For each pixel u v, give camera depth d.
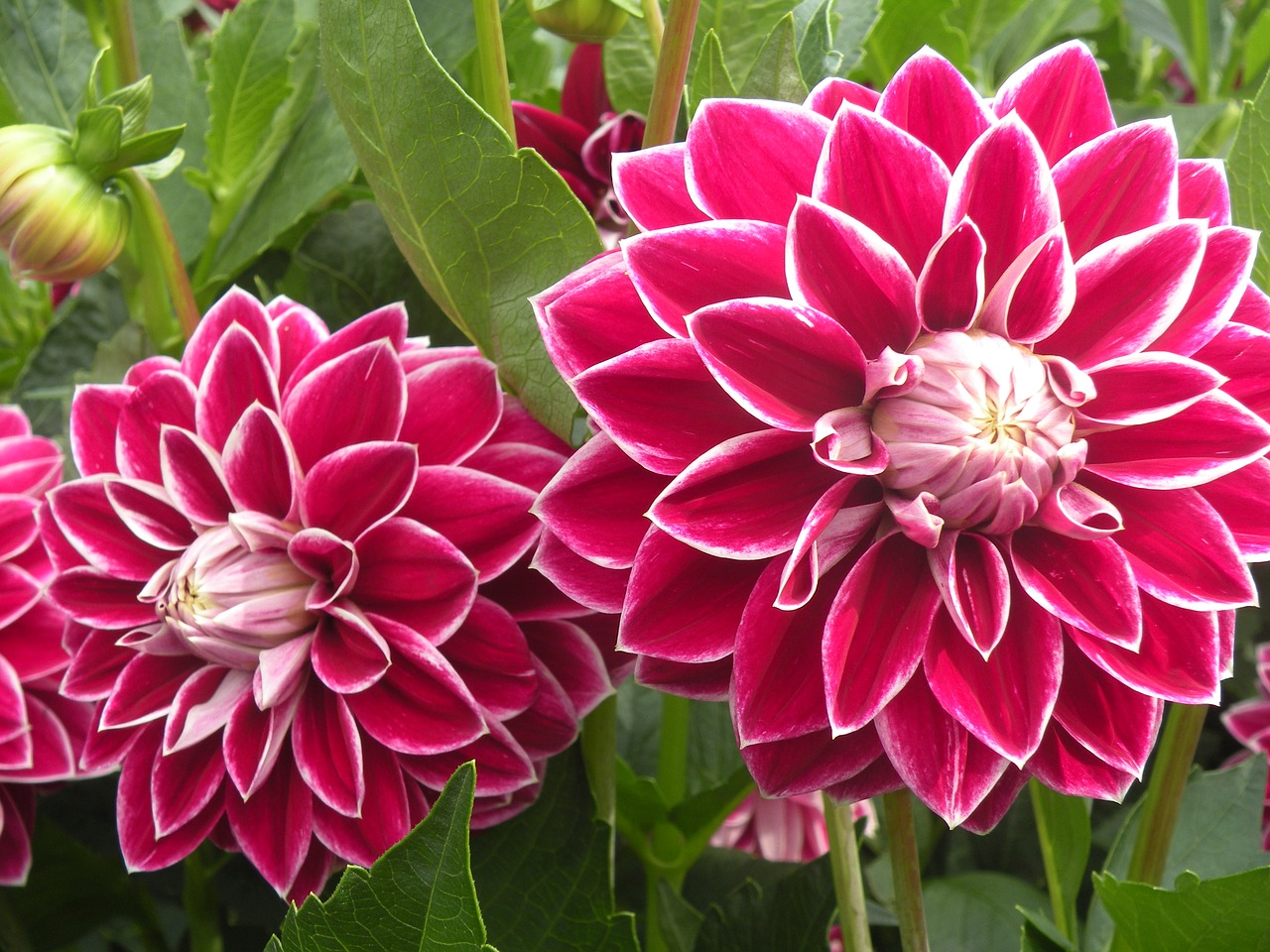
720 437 0.46
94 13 0.67
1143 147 0.47
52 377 0.64
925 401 0.47
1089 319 0.47
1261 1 0.77
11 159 0.55
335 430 0.51
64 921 0.63
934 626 0.47
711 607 0.47
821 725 0.47
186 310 0.57
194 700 0.51
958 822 0.46
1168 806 0.54
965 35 0.74
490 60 0.53
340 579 0.51
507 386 0.52
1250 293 0.48
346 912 0.45
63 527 0.52
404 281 0.60
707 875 0.62
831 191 0.46
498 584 0.51
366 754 0.51
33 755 0.55
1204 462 0.46
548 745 0.51
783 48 0.51
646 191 0.47
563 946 0.52
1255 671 0.67
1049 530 0.47
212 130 0.64
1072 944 0.52
